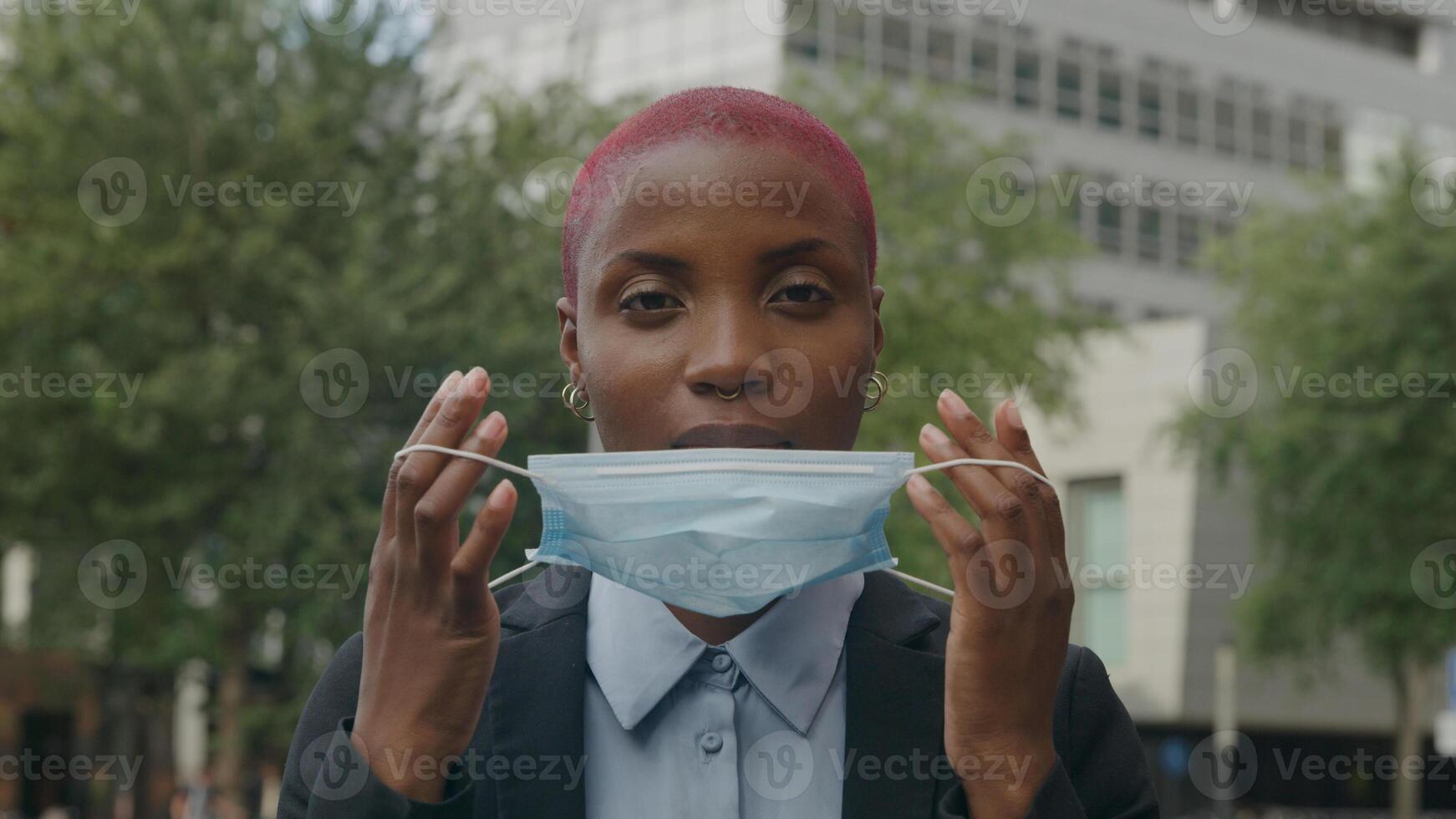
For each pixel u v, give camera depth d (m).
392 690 1.63
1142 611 36.59
